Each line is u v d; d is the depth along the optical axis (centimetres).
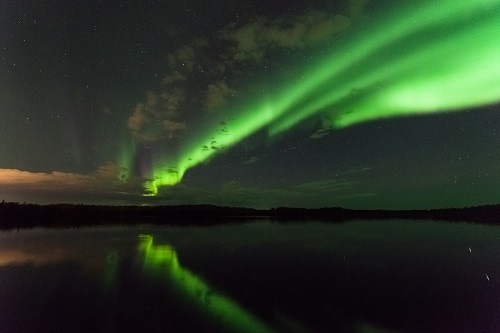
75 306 906
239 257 1761
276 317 832
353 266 1505
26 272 1328
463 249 2103
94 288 1091
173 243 2423
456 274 1343
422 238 2853
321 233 3444
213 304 934
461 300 986
